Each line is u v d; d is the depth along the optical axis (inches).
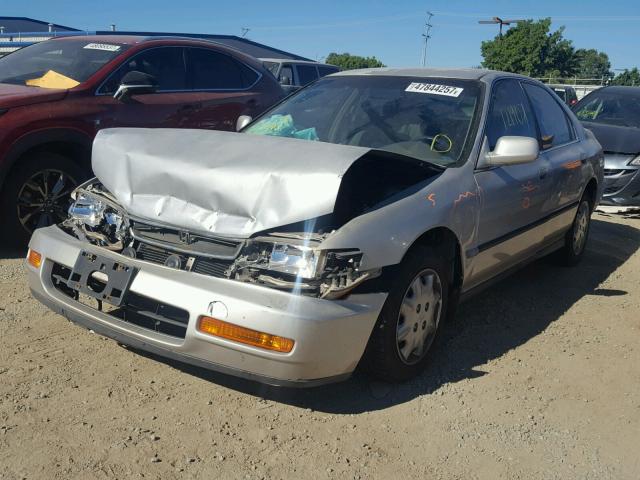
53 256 140.3
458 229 148.5
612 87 420.5
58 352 147.1
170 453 113.8
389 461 116.7
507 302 202.7
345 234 123.0
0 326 158.1
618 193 331.9
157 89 254.4
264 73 303.6
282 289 119.3
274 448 117.6
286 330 114.2
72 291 144.5
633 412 141.0
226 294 117.3
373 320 125.0
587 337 179.5
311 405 132.6
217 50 283.7
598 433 131.8
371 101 179.5
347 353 121.4
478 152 161.2
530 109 199.6
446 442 124.0
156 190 136.4
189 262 127.8
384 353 132.6
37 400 127.0
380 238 127.0
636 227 323.0
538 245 200.8
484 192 158.1
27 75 246.1
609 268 246.7
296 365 115.6
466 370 153.4
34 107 214.5
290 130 179.6
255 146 138.0
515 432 129.4
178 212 132.3
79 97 227.8
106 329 130.6
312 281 118.8
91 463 109.6
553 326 185.6
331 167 123.0
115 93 235.0
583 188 225.5
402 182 142.6
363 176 139.9
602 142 341.1
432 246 148.6
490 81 180.5
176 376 140.1
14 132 207.2
